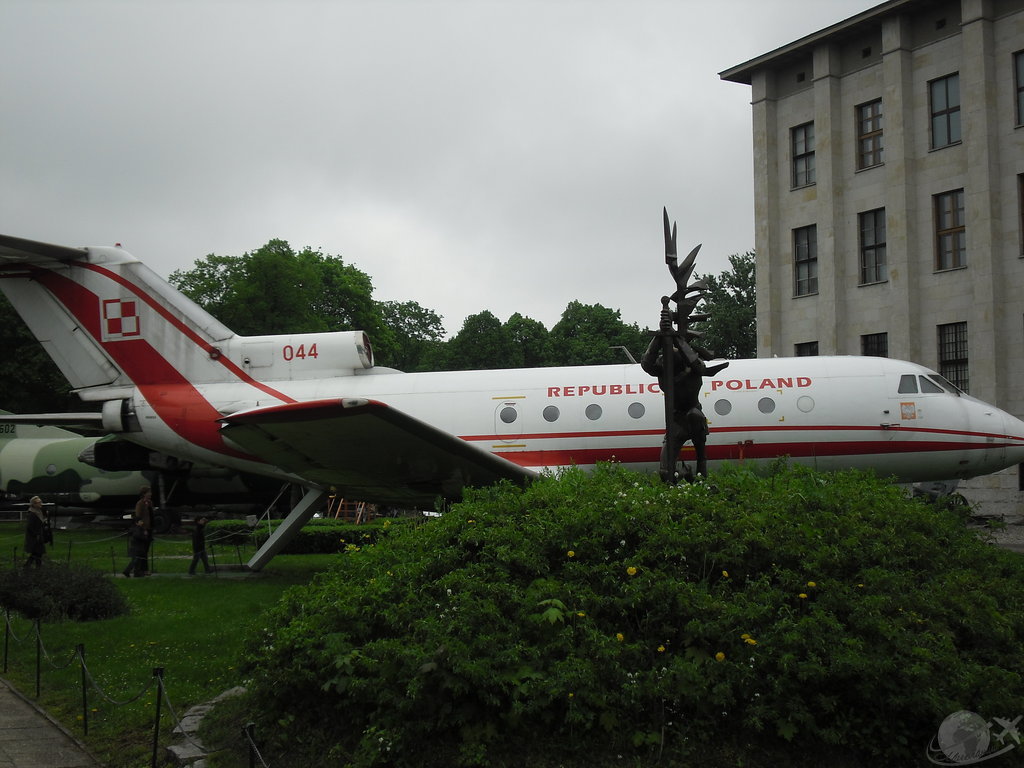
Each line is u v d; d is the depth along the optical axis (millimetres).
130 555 17547
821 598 6914
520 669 6402
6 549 23500
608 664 6488
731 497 8750
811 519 7895
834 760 6328
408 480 15344
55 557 21844
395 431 12688
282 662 6934
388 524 9023
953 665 6484
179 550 23609
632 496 8266
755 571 7395
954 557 8164
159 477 27969
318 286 50438
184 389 17969
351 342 17719
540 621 6672
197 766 6527
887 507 8477
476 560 7758
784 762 6277
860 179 33094
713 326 64875
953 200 30562
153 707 8023
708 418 16109
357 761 6129
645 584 7031
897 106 31500
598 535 7648
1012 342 28859
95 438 28844
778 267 35625
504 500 8594
